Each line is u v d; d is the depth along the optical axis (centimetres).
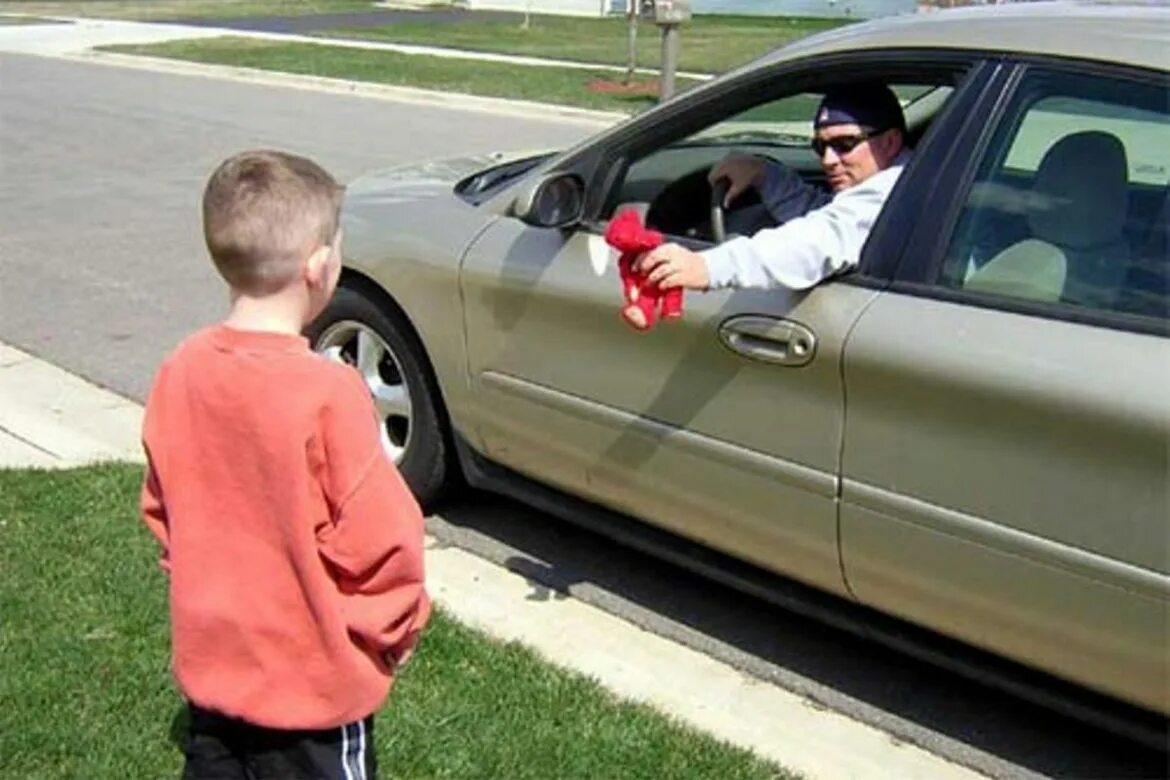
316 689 215
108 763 314
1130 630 283
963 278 309
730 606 407
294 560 209
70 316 705
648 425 364
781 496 338
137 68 2064
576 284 377
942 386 301
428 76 1870
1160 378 273
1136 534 278
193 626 214
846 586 336
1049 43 312
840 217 325
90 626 371
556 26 2984
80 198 1018
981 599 306
